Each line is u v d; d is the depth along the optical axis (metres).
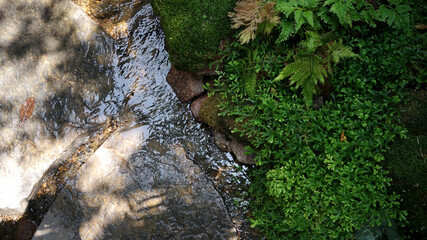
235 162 1.72
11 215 1.70
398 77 1.52
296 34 1.58
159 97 1.80
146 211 1.64
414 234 1.45
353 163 1.46
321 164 1.52
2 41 1.78
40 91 1.76
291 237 1.55
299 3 1.49
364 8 1.50
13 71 1.76
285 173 1.51
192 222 1.63
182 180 1.68
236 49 1.63
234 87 1.63
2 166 1.69
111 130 1.78
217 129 1.68
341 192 1.45
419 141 1.44
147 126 1.77
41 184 1.73
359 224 1.44
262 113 1.60
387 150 1.47
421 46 1.48
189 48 1.61
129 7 1.90
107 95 1.80
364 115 1.49
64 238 1.63
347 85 1.56
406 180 1.43
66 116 1.75
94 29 1.83
